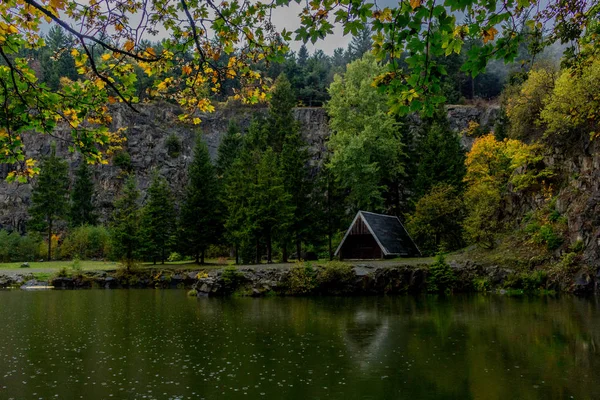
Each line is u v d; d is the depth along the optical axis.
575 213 26.41
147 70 5.52
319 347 11.66
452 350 11.12
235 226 38.25
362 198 41.69
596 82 19.97
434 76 4.55
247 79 5.85
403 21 4.29
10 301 23.62
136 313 18.72
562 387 8.07
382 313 17.95
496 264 27.28
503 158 34.75
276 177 37.19
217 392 7.94
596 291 23.38
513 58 4.53
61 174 54.56
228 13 5.28
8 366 9.89
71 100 5.62
